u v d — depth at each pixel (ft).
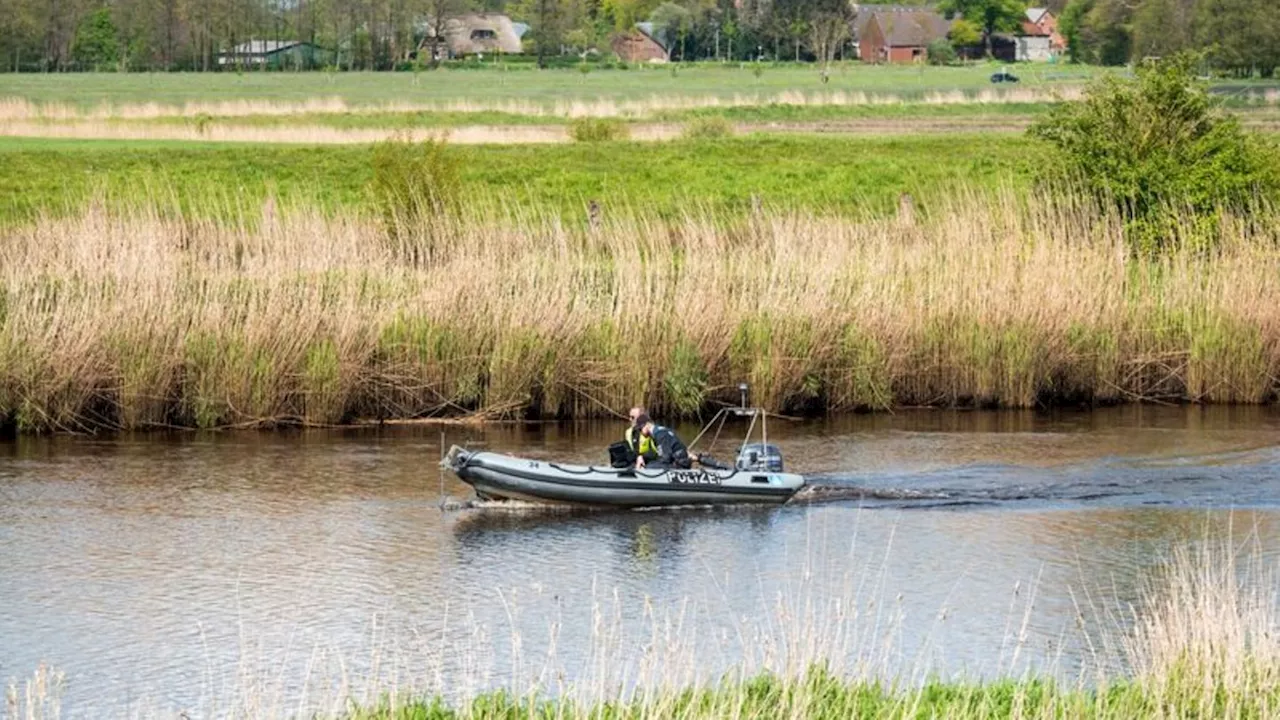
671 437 309.22
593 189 632.38
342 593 249.55
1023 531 284.82
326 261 393.50
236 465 329.52
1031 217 435.53
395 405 371.97
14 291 366.63
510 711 168.45
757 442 349.82
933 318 395.34
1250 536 280.10
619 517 299.17
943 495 309.01
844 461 336.49
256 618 237.25
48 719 179.01
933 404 396.98
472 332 375.45
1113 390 401.70
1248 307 402.11
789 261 402.11
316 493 309.42
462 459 298.35
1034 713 165.37
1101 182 465.88
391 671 212.02
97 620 236.02
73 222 432.25
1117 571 260.21
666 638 180.45
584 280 402.11
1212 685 163.02
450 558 269.44
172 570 260.42
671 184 649.20
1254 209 447.01
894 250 416.46
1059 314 396.98
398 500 305.73
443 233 428.97
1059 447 349.20
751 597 246.68
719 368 381.19
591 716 160.25
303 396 364.99
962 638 225.35
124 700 203.00
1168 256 450.71
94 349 357.20
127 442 348.79
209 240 447.83
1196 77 489.26
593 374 374.63
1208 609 187.01
